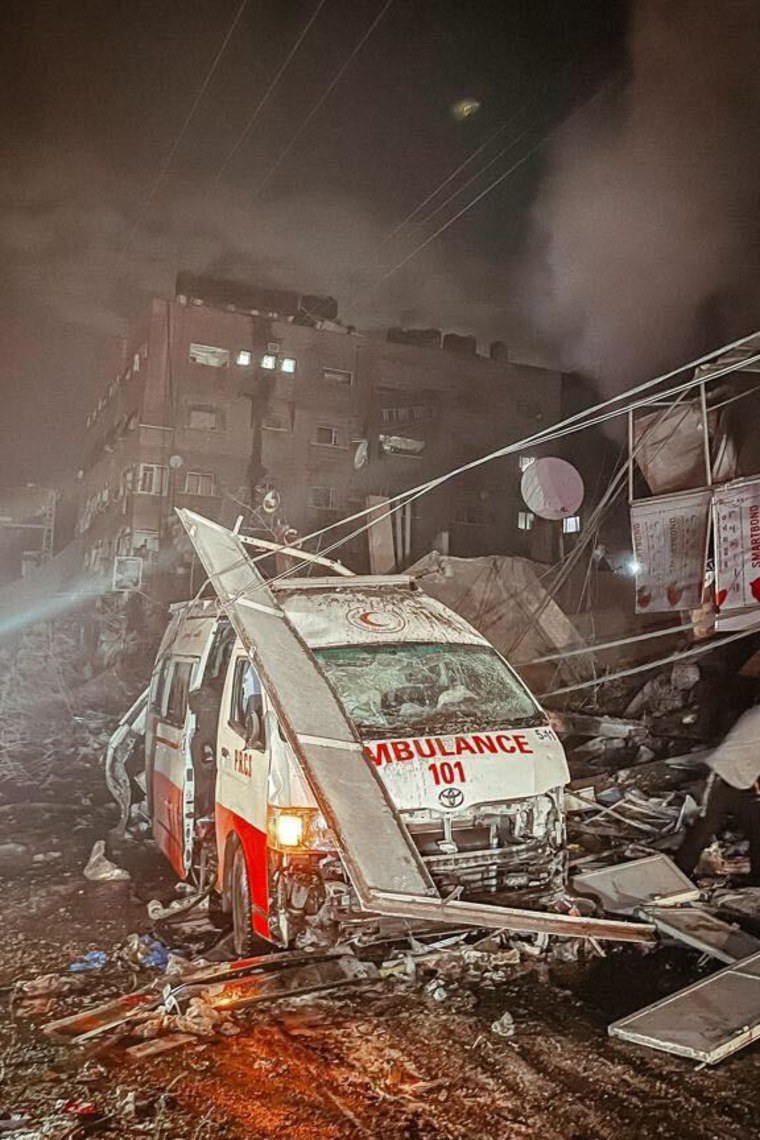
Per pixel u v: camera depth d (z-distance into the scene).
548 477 24.39
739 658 10.32
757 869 6.22
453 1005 4.44
